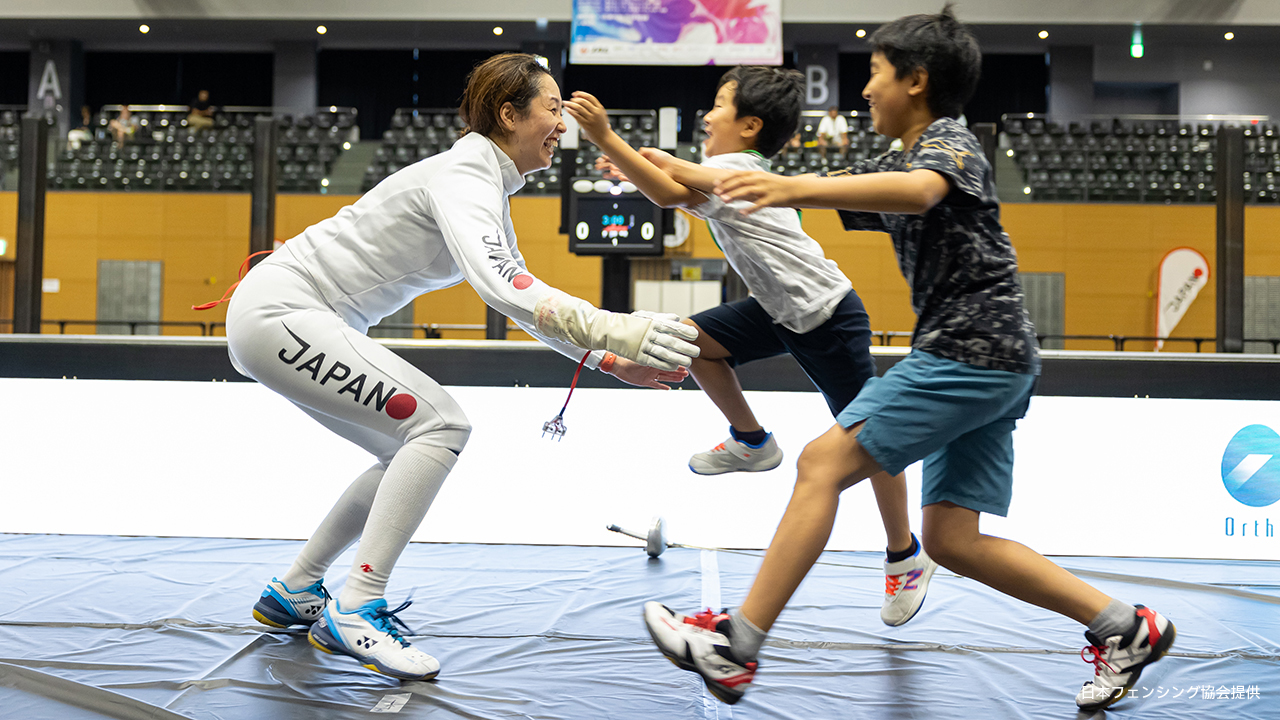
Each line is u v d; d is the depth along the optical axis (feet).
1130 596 7.42
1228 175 10.85
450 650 5.57
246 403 9.51
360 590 5.12
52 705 4.55
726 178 4.04
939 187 4.20
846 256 21.80
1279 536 9.04
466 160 5.25
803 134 30.01
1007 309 4.49
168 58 50.55
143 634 5.77
